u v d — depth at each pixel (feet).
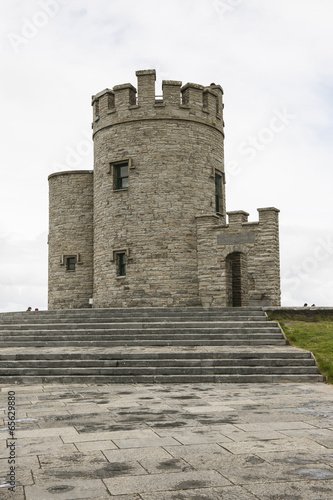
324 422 28.04
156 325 64.44
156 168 92.17
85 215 107.65
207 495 17.28
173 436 25.23
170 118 93.30
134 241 91.81
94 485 18.39
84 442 24.35
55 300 107.86
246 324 63.52
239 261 90.89
